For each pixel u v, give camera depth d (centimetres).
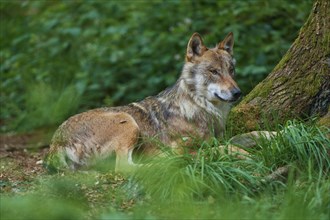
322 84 1140
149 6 1922
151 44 1880
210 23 1811
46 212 812
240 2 1741
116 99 1862
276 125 1045
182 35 1834
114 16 1981
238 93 1138
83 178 1052
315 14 1158
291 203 815
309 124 1073
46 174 1131
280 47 1655
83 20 1973
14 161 1300
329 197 831
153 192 925
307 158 950
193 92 1170
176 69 1827
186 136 1167
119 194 952
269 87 1188
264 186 900
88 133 1184
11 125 1856
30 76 2012
